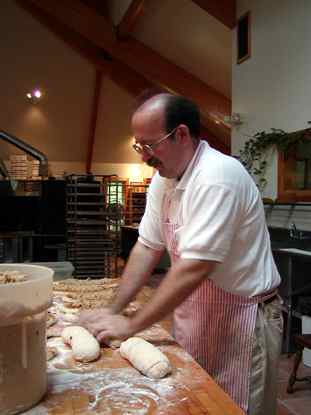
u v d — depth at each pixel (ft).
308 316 10.11
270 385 4.23
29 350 2.62
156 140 3.75
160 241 4.66
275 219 14.20
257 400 4.12
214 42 19.86
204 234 3.57
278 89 14.14
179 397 2.86
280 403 8.30
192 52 21.84
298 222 13.01
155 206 4.57
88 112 33.17
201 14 18.63
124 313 4.45
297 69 13.06
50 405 2.72
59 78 30.86
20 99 31.48
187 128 3.80
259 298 4.15
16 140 11.05
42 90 31.22
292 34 13.24
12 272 3.04
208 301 4.19
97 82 31.19
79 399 2.80
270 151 14.43
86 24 24.40
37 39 28.76
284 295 10.77
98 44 24.71
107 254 10.72
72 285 5.77
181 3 18.90
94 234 10.64
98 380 3.09
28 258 10.78
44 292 2.67
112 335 3.70
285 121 13.80
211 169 3.71
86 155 35.81
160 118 3.70
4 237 10.66
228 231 3.64
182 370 3.28
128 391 2.93
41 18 27.89
